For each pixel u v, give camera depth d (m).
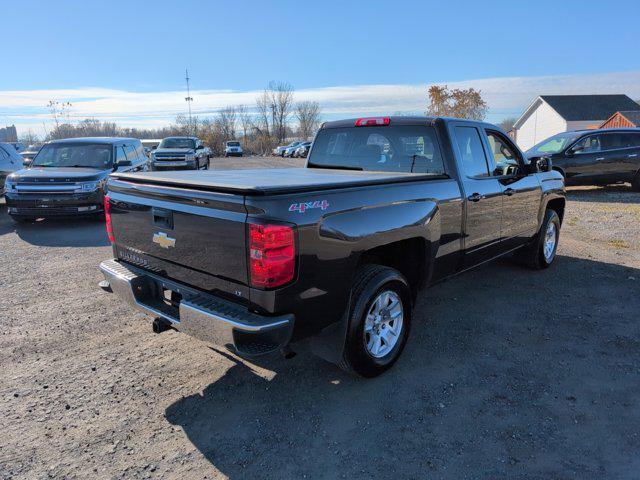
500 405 3.16
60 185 8.99
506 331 4.30
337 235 2.93
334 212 2.92
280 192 2.69
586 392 3.31
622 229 8.78
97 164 10.16
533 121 53.41
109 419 3.01
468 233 4.30
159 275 3.38
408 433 2.87
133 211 3.49
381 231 3.23
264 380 3.49
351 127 4.89
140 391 3.34
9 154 12.12
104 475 2.52
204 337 2.84
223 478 2.51
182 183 3.03
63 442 2.79
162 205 3.19
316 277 2.84
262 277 2.63
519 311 4.77
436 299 5.12
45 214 9.02
